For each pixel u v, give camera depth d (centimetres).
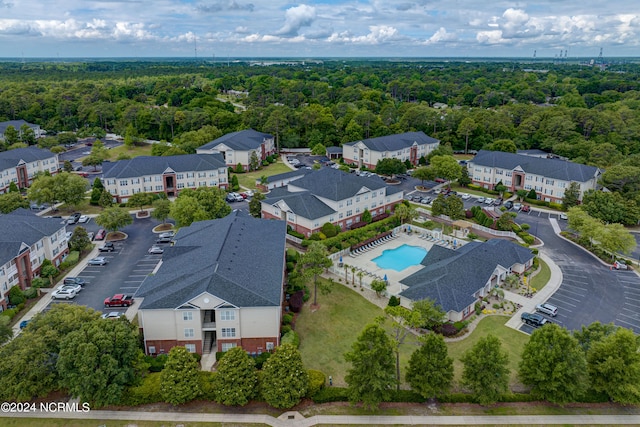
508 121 18288
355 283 7912
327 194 10162
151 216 10781
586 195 10744
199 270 6156
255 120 19275
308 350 6038
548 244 9594
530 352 5184
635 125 16988
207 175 13100
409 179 14700
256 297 5753
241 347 5584
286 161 16975
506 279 7888
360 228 10000
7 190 12912
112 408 5062
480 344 5044
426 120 18550
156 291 5947
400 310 5756
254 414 4984
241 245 7069
